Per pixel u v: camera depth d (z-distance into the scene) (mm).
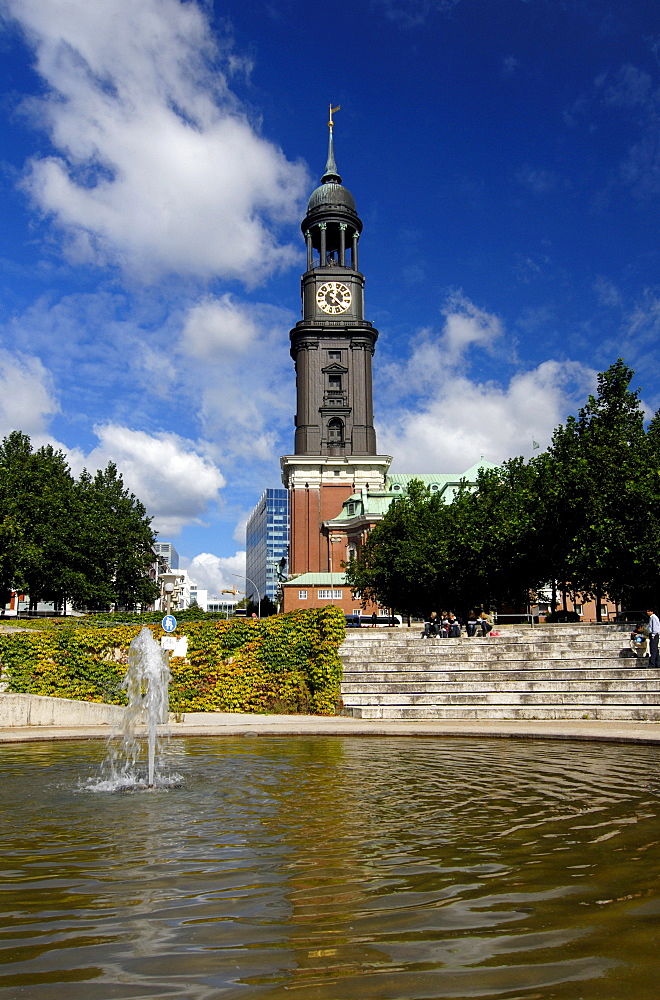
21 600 75625
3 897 5785
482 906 5402
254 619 26906
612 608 79688
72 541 54781
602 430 37906
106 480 65625
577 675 23766
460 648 27234
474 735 17562
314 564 94062
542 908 5348
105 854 7164
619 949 4559
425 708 21875
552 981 4105
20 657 27359
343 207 101938
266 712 25594
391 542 59375
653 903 5434
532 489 45469
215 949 4652
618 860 6641
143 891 5902
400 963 4391
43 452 63531
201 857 6984
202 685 26672
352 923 5082
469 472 103188
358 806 9445
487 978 4160
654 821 8289
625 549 34312
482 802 9578
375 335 101062
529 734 17094
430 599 55500
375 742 16953
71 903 5609
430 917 5180
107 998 3975
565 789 10469
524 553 44750
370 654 27625
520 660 26156
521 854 6898
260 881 6133
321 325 99000
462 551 49750
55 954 4605
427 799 9852
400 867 6500
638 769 12305
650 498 33625
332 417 98000
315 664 25219
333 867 6531
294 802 9805
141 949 4672
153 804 9875
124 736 18484
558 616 50562
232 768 13094
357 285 101125
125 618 43750
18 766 13719
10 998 3990
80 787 11383
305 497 95812
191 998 3961
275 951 4605
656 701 20656
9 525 48906
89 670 27188
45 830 8344
